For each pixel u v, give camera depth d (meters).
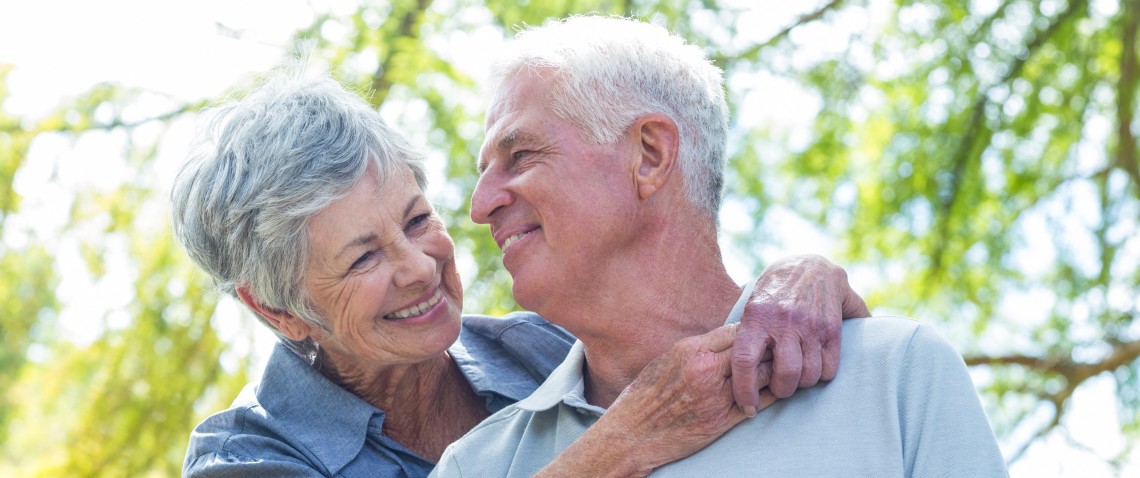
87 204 4.97
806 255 2.09
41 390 5.01
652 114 2.07
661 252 2.10
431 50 4.77
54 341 5.13
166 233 4.79
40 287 5.02
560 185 2.05
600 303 2.10
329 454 2.40
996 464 1.83
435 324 2.40
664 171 2.07
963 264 6.06
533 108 2.09
